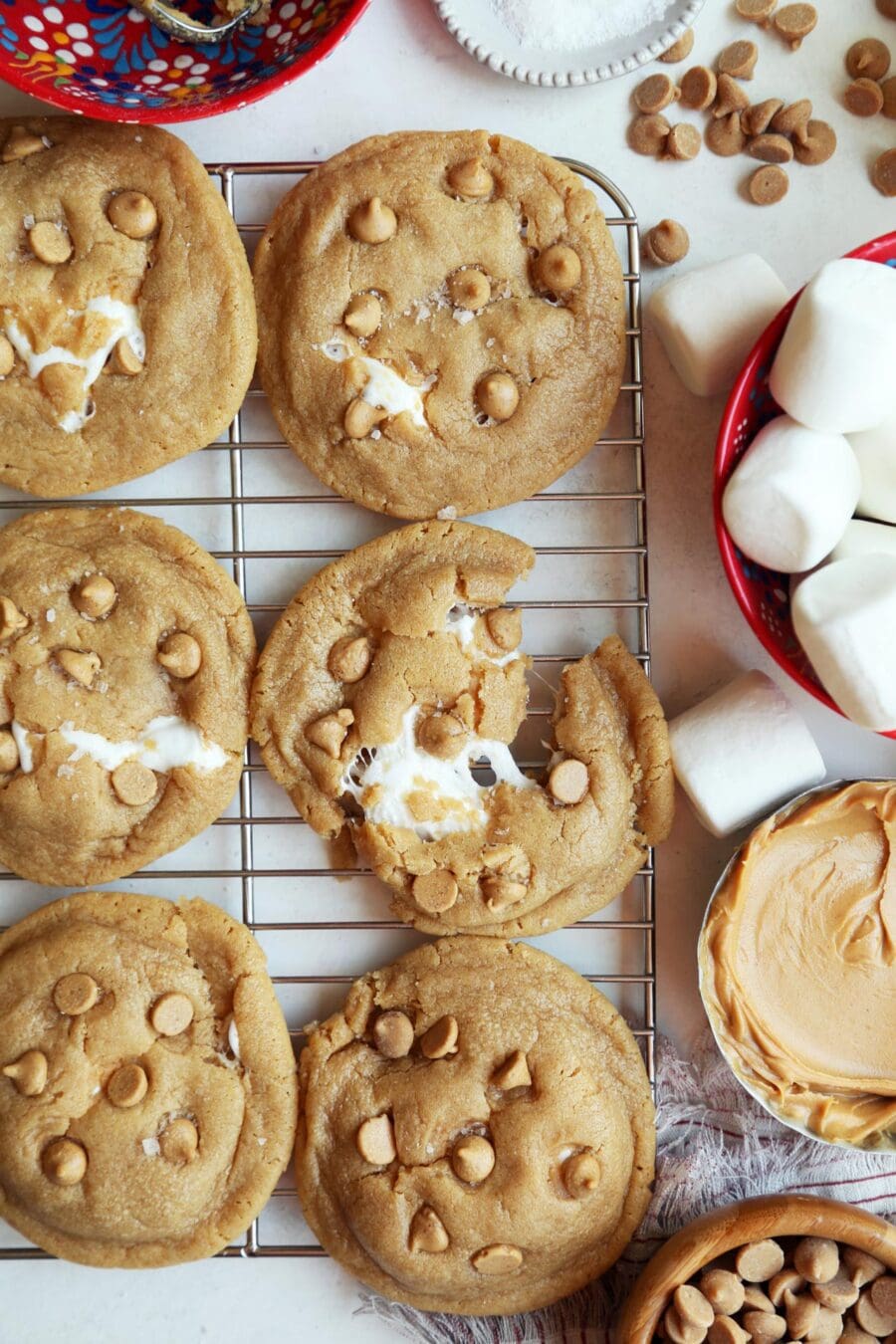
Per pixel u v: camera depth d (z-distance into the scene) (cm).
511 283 58
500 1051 59
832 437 57
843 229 61
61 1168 57
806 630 57
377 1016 59
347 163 59
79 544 59
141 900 60
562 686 60
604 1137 59
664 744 59
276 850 61
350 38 60
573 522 61
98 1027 58
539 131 61
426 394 58
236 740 59
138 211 57
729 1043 59
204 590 59
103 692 58
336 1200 59
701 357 59
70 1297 61
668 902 61
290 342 58
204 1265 61
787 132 60
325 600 59
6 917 61
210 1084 59
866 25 61
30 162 58
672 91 60
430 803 59
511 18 59
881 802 59
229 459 61
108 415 58
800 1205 57
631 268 60
